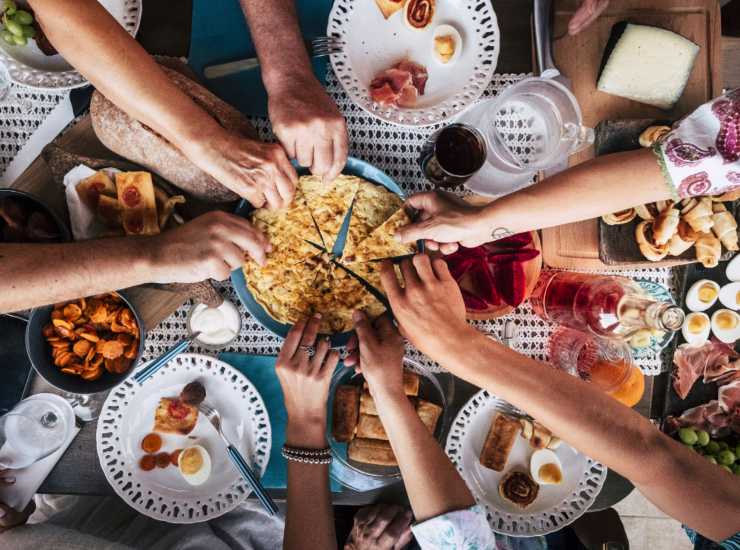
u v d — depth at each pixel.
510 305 1.27
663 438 1.01
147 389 1.31
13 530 1.29
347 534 1.64
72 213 1.22
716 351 1.39
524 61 1.35
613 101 1.36
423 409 1.31
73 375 1.22
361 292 1.30
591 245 1.35
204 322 1.29
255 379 1.34
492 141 1.25
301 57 1.24
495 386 1.06
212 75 1.30
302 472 1.21
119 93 1.05
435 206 1.19
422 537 1.05
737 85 1.44
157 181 1.24
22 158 1.27
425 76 1.28
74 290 1.08
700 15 1.36
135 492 1.29
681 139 0.96
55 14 0.97
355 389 1.33
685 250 1.32
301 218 1.31
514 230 1.12
